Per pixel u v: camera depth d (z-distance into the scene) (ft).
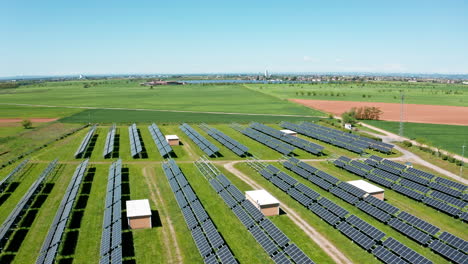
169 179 215.51
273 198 172.14
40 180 199.31
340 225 150.82
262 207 164.86
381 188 206.28
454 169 236.43
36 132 385.91
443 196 179.63
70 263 126.41
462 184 192.24
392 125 422.00
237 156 281.54
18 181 220.23
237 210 167.94
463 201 171.63
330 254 132.46
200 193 198.18
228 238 144.97
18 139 349.61
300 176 229.25
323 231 151.33
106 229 145.18
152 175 230.48
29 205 180.14
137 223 153.69
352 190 189.37
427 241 135.74
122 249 136.67
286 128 405.59
